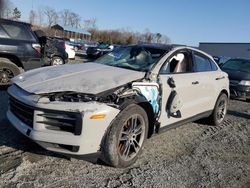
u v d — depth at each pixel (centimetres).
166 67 480
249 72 1104
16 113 405
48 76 420
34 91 374
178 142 529
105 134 369
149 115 439
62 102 356
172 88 473
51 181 348
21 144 437
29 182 341
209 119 658
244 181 405
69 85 380
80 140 350
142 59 485
